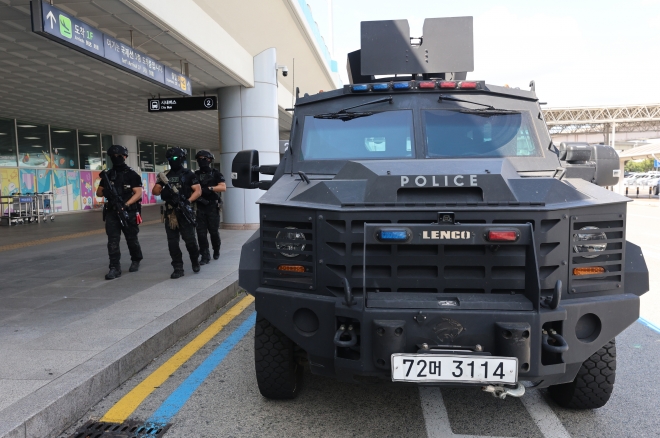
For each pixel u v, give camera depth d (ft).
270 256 10.73
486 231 9.20
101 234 43.34
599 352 10.78
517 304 9.09
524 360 8.84
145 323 16.11
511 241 9.17
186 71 36.81
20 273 24.76
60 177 70.23
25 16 25.91
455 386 9.13
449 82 14.19
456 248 9.53
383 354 9.05
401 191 10.16
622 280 9.91
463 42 16.10
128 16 27.78
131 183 23.89
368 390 12.97
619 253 9.91
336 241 9.82
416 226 9.33
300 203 10.44
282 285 10.46
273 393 11.87
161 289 21.07
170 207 23.40
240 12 39.22
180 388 12.91
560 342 9.00
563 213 9.50
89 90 44.24
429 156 13.14
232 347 16.12
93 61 34.27
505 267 9.53
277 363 11.50
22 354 13.24
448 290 9.63
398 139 13.51
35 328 15.57
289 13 48.52
